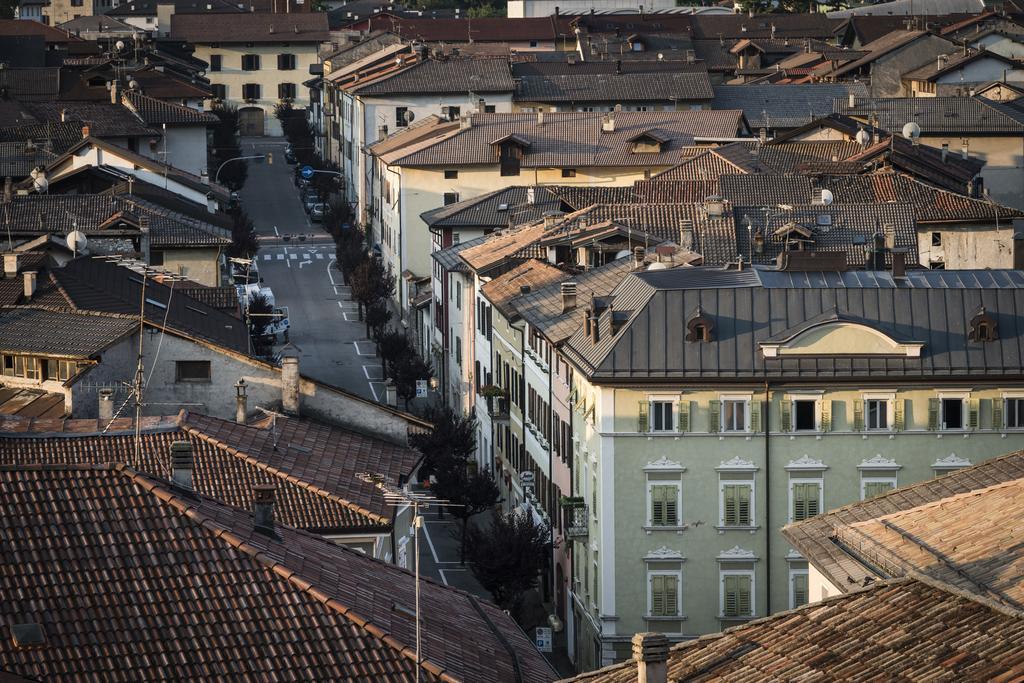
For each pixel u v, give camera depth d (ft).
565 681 195.21
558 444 433.07
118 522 218.79
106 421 329.93
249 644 207.92
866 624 187.42
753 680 180.24
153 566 214.48
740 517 382.63
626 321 389.39
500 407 514.68
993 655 174.40
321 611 213.66
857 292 390.21
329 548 248.93
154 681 201.87
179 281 518.37
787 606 384.06
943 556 218.38
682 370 379.35
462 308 593.42
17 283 427.33
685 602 384.06
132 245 590.96
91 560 213.87
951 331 385.29
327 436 345.72
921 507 236.84
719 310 387.75
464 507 472.44
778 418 380.99
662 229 528.63
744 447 381.60
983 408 383.04
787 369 379.76
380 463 339.98
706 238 520.83
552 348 435.94
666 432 380.58
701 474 381.81
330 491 309.63
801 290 391.24
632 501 382.22
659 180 645.10
